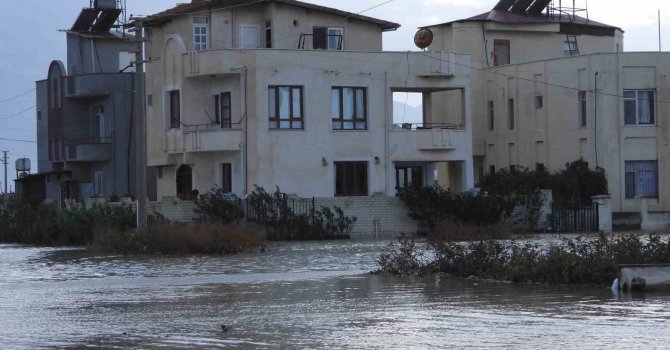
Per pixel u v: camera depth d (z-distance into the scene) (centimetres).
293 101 6322
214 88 6506
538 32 7981
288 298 2584
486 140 7694
